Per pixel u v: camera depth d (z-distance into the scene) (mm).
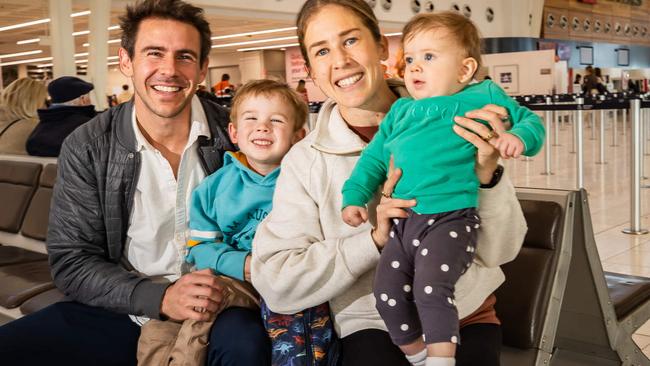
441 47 1559
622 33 30797
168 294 1853
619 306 2373
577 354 2408
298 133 2012
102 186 2107
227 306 1791
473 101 1551
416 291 1473
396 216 1525
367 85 1763
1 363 1909
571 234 2088
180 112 2121
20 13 14516
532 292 2010
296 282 1634
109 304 1982
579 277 2246
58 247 2109
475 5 21844
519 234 1641
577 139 7051
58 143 4465
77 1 12734
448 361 1414
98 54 12891
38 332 2029
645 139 11914
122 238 2146
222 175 1997
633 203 5418
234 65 27875
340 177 1742
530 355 1955
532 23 23375
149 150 2115
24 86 5078
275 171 1912
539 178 8773
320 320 1717
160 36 2057
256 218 1915
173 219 2160
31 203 3621
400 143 1570
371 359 1622
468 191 1520
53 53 12438
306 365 1666
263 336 1708
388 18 19031
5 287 2918
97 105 12828
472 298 1639
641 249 4891
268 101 1903
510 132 1424
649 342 3125
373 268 1658
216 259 1860
